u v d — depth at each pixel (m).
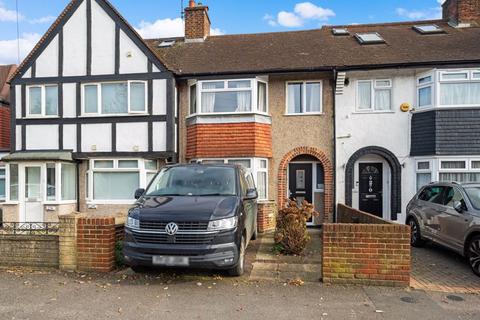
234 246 5.65
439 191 8.35
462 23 14.18
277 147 12.30
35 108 12.91
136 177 12.30
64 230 6.50
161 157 12.09
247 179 8.20
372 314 4.67
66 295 5.29
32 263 6.69
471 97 11.04
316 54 12.61
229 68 12.09
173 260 5.49
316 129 12.13
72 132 12.58
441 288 5.74
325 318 4.54
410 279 6.15
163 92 12.17
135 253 5.64
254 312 4.70
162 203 6.03
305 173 12.58
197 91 12.17
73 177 12.74
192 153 12.23
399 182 11.66
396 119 11.77
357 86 12.04
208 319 4.49
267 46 13.84
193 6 15.09
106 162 12.45
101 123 12.45
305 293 5.41
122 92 12.45
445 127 10.94
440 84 11.11
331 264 5.88
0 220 13.45
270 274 6.35
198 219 5.55
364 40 13.28
